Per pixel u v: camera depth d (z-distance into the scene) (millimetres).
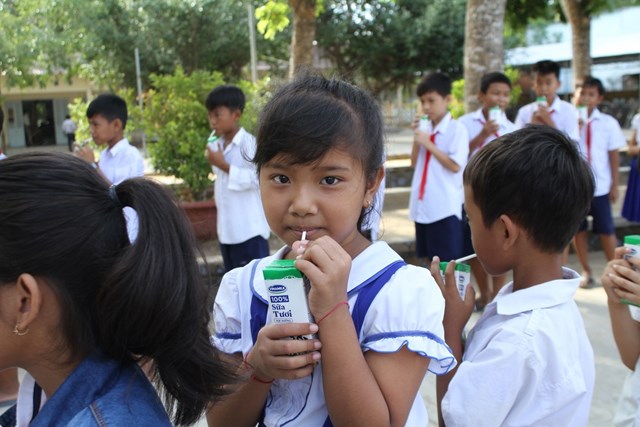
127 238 1043
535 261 1568
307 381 1231
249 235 4332
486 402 1414
